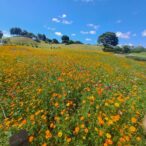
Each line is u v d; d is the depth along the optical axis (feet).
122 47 351.87
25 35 529.86
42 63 66.44
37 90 34.40
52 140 22.77
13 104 31.53
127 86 41.63
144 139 23.21
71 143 22.04
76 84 37.06
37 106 30.04
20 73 49.55
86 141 22.20
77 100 31.55
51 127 24.53
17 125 25.03
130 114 26.32
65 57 86.99
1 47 116.16
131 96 34.58
